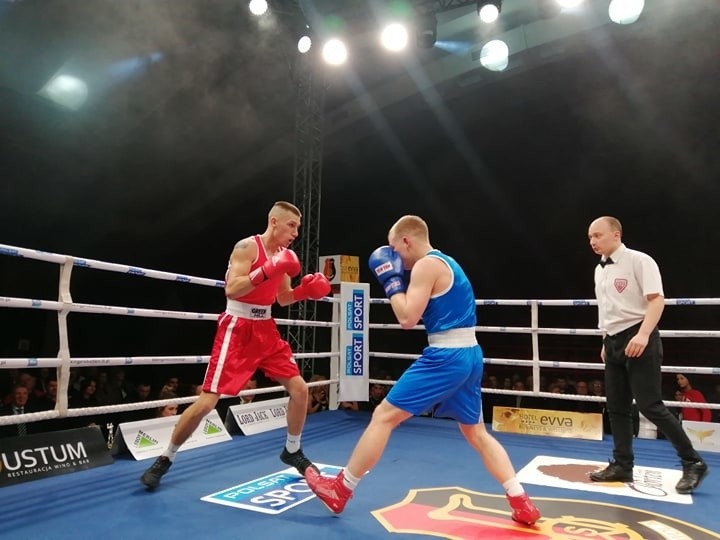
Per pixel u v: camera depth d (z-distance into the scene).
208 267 12.02
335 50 6.50
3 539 1.98
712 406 3.80
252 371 2.70
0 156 8.21
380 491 2.64
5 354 9.41
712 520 2.26
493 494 2.61
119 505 2.38
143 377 10.56
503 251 11.60
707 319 10.11
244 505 2.39
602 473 2.87
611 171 10.28
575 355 11.18
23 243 9.38
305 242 7.21
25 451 2.76
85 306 2.96
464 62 8.95
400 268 2.20
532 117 10.36
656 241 10.18
